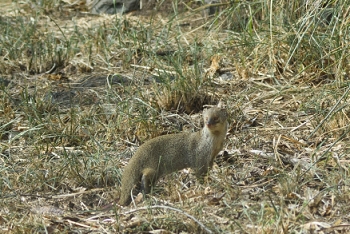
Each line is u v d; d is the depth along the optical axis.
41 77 14.83
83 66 15.04
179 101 12.50
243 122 11.74
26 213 9.27
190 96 12.57
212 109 9.48
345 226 8.23
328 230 8.20
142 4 18.33
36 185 10.05
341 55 12.48
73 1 19.50
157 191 9.62
